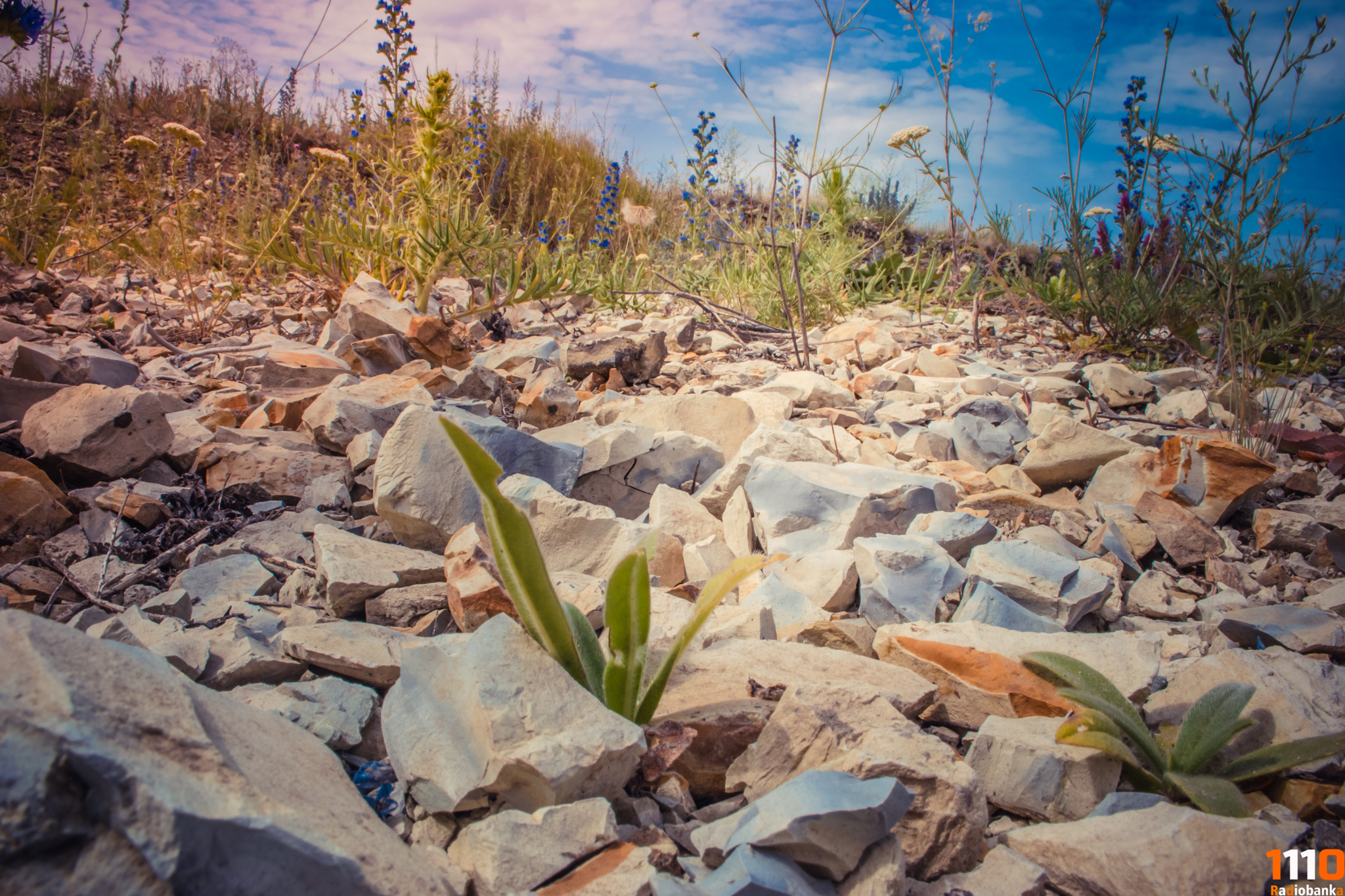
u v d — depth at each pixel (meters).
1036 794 0.38
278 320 1.20
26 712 0.23
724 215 1.53
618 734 0.35
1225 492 0.63
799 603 0.51
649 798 0.37
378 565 0.50
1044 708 0.42
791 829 0.31
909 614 0.50
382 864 0.28
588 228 1.99
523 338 1.16
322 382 0.84
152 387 0.81
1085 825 0.35
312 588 0.51
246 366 0.90
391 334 0.94
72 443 0.59
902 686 0.42
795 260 1.03
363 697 0.41
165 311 1.17
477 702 0.35
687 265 1.65
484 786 0.34
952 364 1.03
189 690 0.30
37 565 0.52
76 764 0.23
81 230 1.47
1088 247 1.31
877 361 1.09
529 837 0.32
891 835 0.33
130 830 0.23
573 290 1.27
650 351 0.98
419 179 1.06
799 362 1.05
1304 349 1.08
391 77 1.11
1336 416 0.88
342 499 0.62
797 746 0.38
